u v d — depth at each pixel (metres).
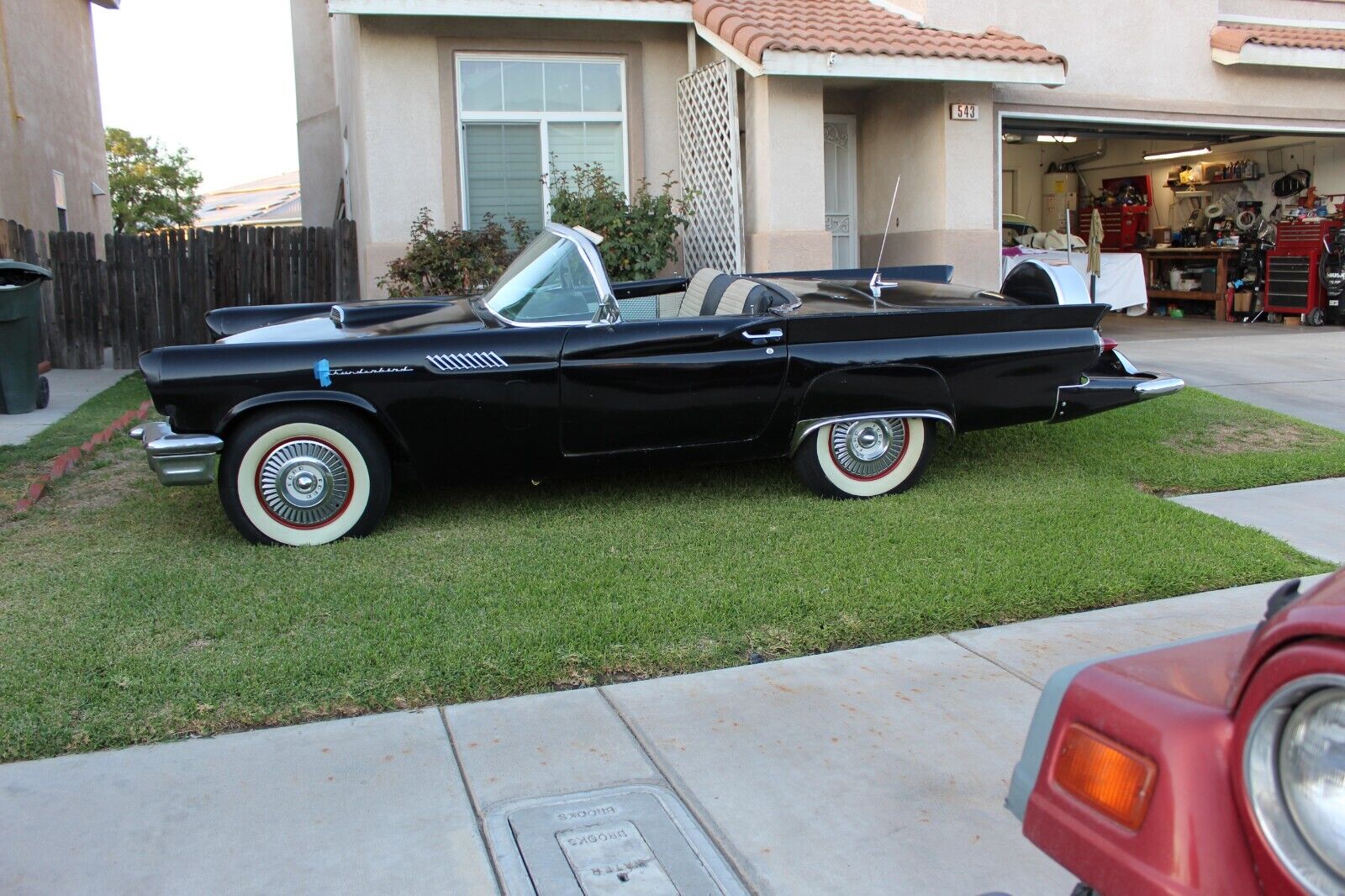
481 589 4.70
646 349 5.56
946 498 6.14
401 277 9.52
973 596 4.63
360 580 4.83
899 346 5.88
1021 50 10.18
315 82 15.29
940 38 10.23
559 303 5.65
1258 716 1.67
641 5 9.94
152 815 3.11
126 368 11.29
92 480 6.70
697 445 5.81
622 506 6.05
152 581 4.81
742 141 10.51
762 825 3.07
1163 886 1.72
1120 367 6.68
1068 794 1.93
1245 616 4.52
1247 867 1.67
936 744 3.51
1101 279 15.83
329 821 3.09
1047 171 18.78
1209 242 16.34
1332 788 1.55
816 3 10.97
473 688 3.86
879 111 11.39
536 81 10.41
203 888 2.79
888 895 2.77
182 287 11.22
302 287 11.28
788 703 3.79
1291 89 12.80
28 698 3.72
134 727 3.57
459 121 10.23
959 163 10.59
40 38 14.92
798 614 4.46
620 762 3.41
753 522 5.70
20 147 13.79
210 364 5.07
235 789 3.25
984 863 2.89
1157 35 11.95
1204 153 16.34
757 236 10.07
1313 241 14.38
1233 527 5.67
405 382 5.30
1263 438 7.84
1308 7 13.32
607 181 9.94
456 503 6.16
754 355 5.70
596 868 2.86
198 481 5.15
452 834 3.03
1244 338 13.02
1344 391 9.51
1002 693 3.86
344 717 3.69
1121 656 2.10
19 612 4.46
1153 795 1.78
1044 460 7.09
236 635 4.22
